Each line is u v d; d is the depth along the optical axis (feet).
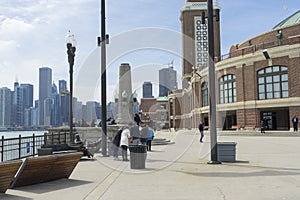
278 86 148.56
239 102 160.76
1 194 24.53
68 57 57.00
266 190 25.32
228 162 42.60
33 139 51.55
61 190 26.09
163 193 24.70
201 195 23.86
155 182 29.19
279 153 54.90
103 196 23.97
